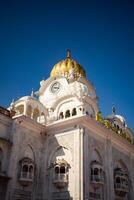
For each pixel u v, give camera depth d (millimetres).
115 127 44000
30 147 32719
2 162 28594
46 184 31594
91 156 32812
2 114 30969
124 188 36156
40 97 48000
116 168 37688
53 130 34812
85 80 49188
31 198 30234
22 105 37344
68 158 31797
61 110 42656
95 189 31359
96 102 45625
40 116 38312
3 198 26938
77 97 41594
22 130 32125
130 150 43156
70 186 29719
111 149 37531
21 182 29344
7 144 29641
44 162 33219
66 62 52594
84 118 32500
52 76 50031
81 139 31594
